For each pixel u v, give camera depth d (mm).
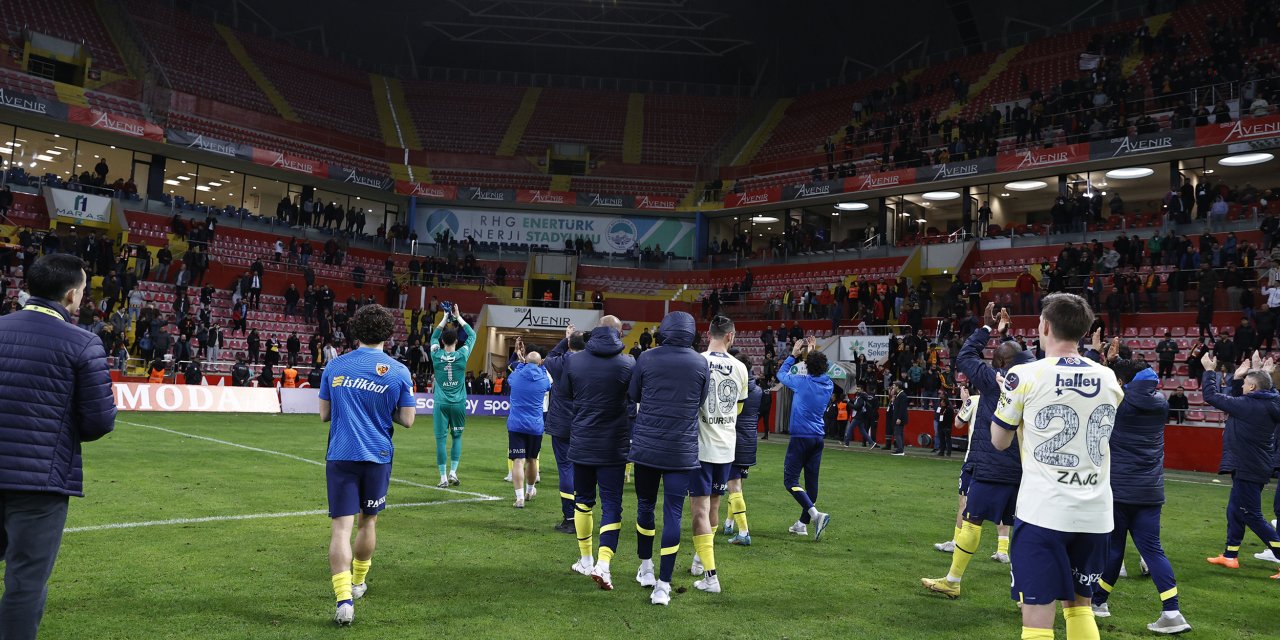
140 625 4363
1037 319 25000
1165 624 5125
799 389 7977
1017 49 39625
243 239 32281
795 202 35812
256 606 4789
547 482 11102
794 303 30109
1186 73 28750
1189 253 23375
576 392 5875
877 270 32406
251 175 35719
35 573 3404
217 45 39781
